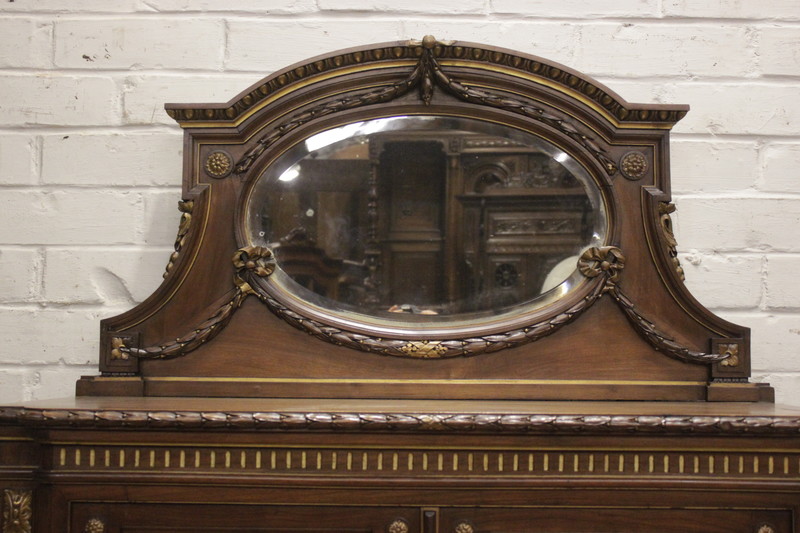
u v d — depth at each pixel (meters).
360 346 1.02
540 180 1.06
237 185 1.05
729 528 0.79
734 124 1.20
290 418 0.77
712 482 0.78
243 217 1.05
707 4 1.21
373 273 1.05
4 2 1.21
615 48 1.21
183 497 0.79
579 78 1.04
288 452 0.79
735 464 0.79
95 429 0.78
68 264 1.18
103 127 1.20
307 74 1.05
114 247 1.18
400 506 0.79
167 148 1.20
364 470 0.79
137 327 1.04
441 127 1.07
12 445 0.82
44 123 1.20
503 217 1.06
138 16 1.21
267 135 1.05
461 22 1.21
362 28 1.20
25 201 1.19
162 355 1.02
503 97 1.05
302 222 1.06
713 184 1.19
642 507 0.79
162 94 1.20
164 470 0.79
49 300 1.18
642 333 1.03
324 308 1.04
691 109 1.20
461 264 1.05
